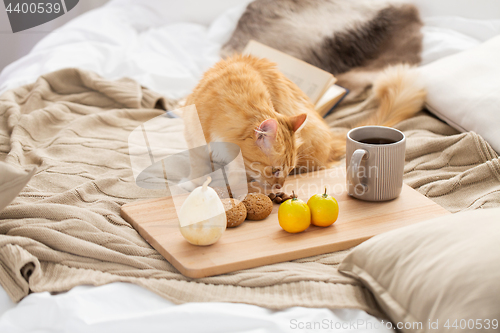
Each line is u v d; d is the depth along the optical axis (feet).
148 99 5.36
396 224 3.93
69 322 3.38
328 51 5.68
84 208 4.00
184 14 7.06
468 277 3.24
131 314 3.39
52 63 5.65
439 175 4.38
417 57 5.56
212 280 3.60
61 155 4.71
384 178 4.04
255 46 5.39
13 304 3.57
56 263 3.67
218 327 3.38
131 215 4.01
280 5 6.13
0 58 8.46
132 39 6.44
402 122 5.01
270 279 3.58
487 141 4.56
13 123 4.94
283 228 3.87
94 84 5.42
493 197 4.06
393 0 5.86
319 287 3.54
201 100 4.52
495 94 4.66
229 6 7.00
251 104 4.43
